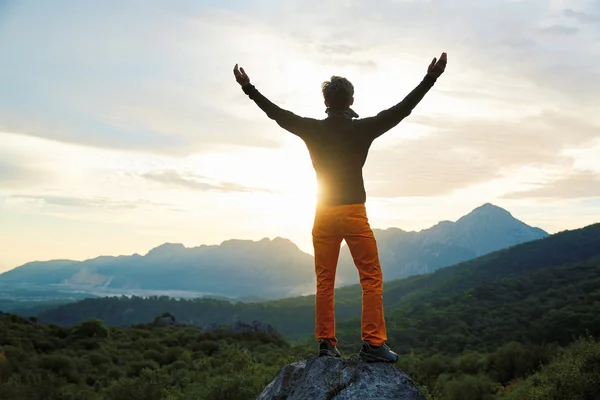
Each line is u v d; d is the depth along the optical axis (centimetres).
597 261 15150
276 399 432
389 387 395
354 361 416
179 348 3195
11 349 2684
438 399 1895
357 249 417
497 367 2495
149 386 1786
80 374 2484
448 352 6338
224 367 2092
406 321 10038
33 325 3816
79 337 3541
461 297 12694
